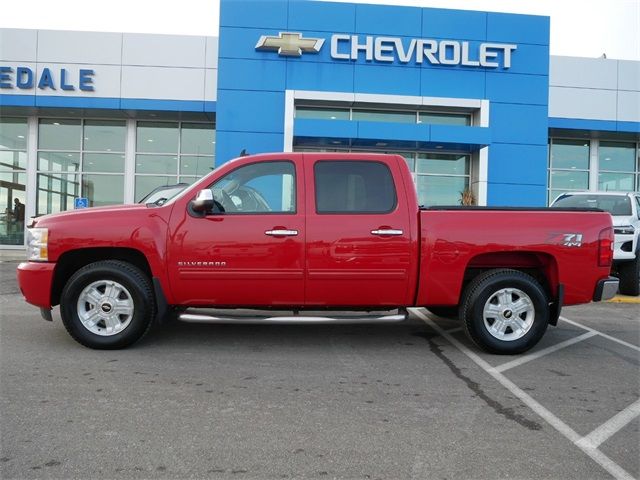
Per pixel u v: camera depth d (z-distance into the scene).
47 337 5.76
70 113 16.98
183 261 5.11
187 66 16.22
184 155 17.83
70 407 3.79
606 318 7.81
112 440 3.28
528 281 5.29
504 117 15.77
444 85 15.59
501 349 5.31
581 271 5.27
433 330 6.54
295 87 15.20
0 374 4.50
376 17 15.38
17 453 3.09
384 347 5.66
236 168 5.33
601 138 19.14
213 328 6.40
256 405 3.91
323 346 5.66
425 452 3.20
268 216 5.17
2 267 12.93
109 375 4.52
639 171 19.50
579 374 4.83
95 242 5.09
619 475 2.96
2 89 15.95
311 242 5.14
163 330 6.24
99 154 17.70
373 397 4.12
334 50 15.21
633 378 4.74
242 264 5.13
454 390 4.32
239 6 15.08
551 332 6.72
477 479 2.89
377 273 5.18
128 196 17.66
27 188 17.64
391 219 5.20
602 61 17.53
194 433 3.41
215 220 5.14
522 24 15.77
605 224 5.32
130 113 16.80
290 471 2.95
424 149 16.31
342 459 3.09
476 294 5.27
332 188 5.27
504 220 5.26
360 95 15.34
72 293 5.15
